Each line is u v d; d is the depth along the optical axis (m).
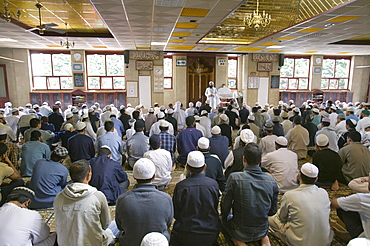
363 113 5.95
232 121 7.72
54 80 12.08
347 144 3.86
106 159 3.05
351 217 2.26
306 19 6.36
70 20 7.38
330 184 3.50
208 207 2.05
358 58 14.12
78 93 11.83
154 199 1.84
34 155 3.67
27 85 11.61
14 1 5.70
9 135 5.04
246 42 9.99
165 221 1.86
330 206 2.29
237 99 13.02
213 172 2.79
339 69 14.30
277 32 7.82
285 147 3.38
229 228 2.26
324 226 2.11
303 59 14.03
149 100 12.23
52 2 5.75
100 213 1.98
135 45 10.38
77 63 11.80
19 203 1.88
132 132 5.27
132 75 12.02
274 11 6.44
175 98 13.55
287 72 14.05
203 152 2.88
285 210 2.26
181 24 6.68
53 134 5.30
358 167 3.60
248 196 2.06
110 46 10.73
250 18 6.36
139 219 1.80
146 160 1.94
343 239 2.46
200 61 13.74
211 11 5.50
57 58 11.98
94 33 8.74
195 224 2.03
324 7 5.68
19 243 1.72
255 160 2.14
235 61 14.08
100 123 6.95
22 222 1.77
